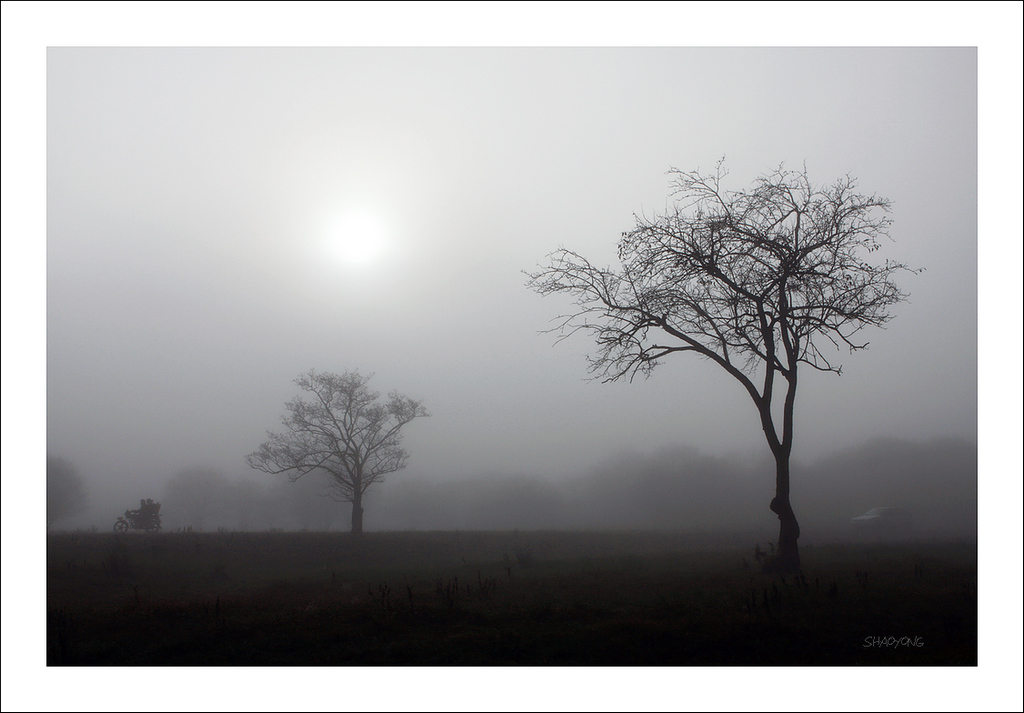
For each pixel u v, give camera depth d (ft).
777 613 46.06
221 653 41.47
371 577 71.10
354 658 40.06
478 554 105.09
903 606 47.03
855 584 55.01
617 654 39.75
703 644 41.04
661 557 87.20
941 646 40.04
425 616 47.91
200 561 87.51
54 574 70.59
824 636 41.73
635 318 76.33
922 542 98.94
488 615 47.78
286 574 78.89
